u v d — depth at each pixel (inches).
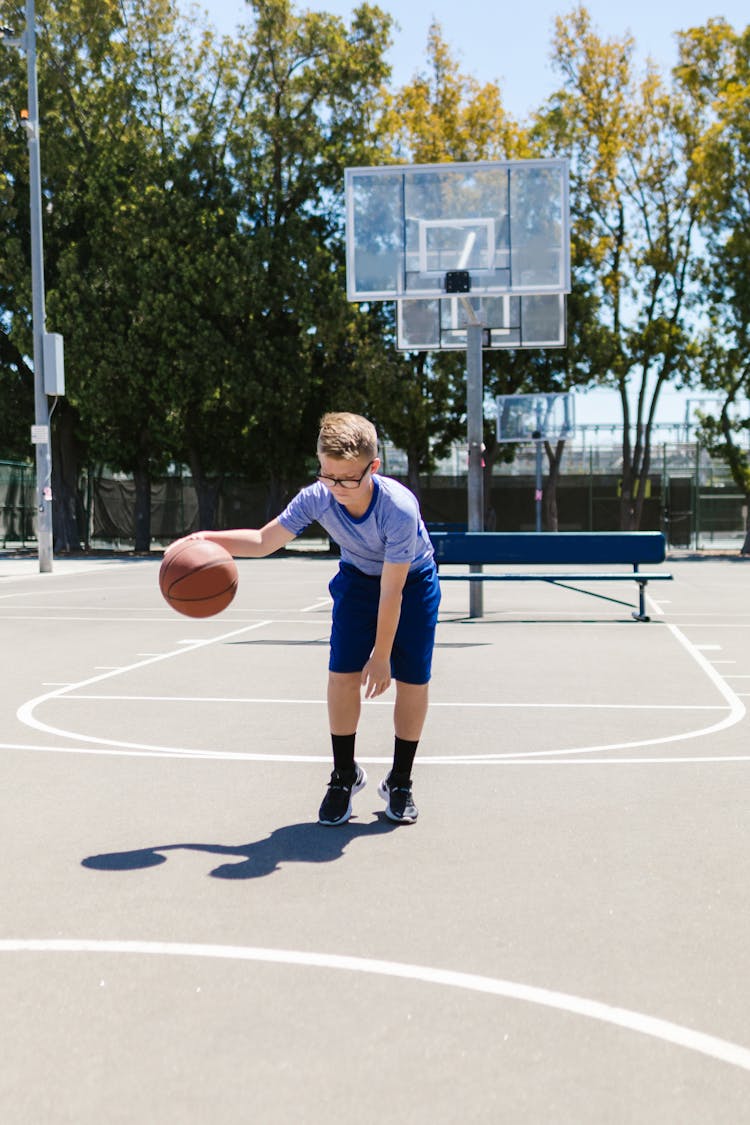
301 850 177.2
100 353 1331.2
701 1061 107.1
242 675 381.4
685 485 1596.9
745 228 1311.5
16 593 757.9
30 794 214.1
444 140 1392.7
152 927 142.9
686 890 157.9
